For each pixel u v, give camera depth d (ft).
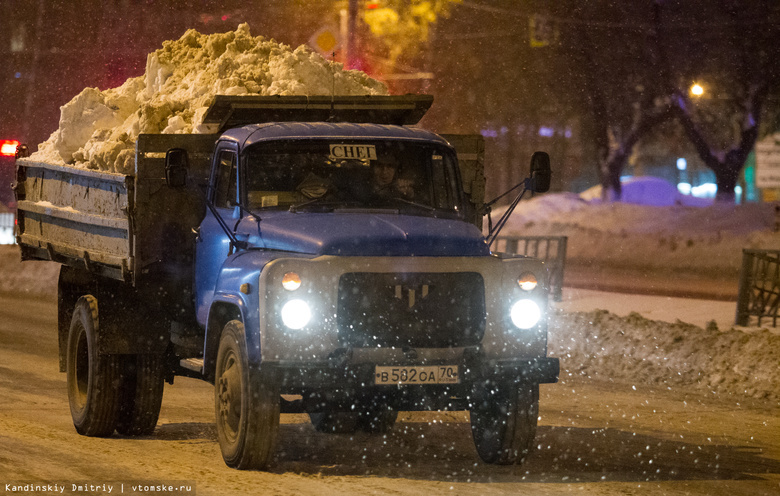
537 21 302.25
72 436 68.44
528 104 336.29
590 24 295.89
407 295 53.26
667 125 376.68
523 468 57.52
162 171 63.16
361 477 53.98
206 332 58.34
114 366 67.15
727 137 303.27
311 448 64.08
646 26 287.89
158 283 64.13
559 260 151.43
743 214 262.06
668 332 100.48
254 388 52.65
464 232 57.00
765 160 140.77
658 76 289.74
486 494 50.19
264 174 60.85
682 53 285.64
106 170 69.97
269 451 53.88
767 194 380.17
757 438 69.62
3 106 362.74
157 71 78.23
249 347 52.80
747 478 56.70
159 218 63.57
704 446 66.18
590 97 305.32
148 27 345.92
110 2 350.23
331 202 60.49
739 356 92.99
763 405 83.46
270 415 52.85
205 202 62.59
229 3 325.83
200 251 63.26
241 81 70.79
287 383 51.98
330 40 309.83
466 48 329.11
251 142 61.21
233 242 59.06
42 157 82.64
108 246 67.26
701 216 265.75
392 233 54.70
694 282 193.26
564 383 92.99
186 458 59.57
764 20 273.33
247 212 59.88
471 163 69.56
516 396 56.34
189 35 79.97
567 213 287.07
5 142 297.53
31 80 361.71
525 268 55.57
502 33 323.37
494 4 321.93
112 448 63.46
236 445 54.44
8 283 188.75
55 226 77.00
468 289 54.39
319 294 52.31
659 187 368.89
